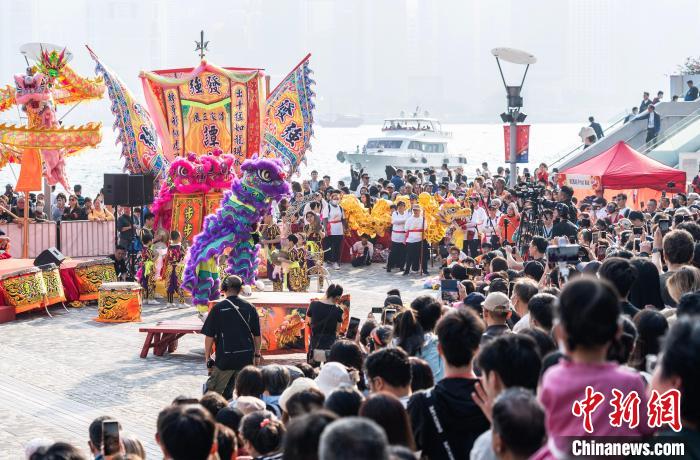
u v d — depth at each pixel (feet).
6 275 61.72
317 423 13.34
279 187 57.82
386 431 16.57
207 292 58.23
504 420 14.15
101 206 83.51
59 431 38.24
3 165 77.87
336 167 344.69
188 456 16.51
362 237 86.89
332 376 24.98
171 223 70.54
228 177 69.97
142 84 76.33
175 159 70.18
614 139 121.29
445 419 18.78
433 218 81.61
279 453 20.26
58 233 78.95
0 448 35.83
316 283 76.33
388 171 123.03
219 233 57.82
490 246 67.62
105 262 68.28
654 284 30.45
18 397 43.39
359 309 64.34
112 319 61.00
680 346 12.27
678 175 82.33
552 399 13.52
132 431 38.04
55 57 71.97
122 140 77.36
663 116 123.54
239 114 77.41
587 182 84.58
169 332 49.90
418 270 82.07
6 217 79.20
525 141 91.09
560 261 27.55
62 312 64.80
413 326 27.48
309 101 84.28
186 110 76.69
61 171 74.90
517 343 17.13
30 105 70.64
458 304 34.30
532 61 89.51
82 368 48.93
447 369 19.36
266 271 78.84
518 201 81.25
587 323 13.32
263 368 27.58
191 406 17.13
